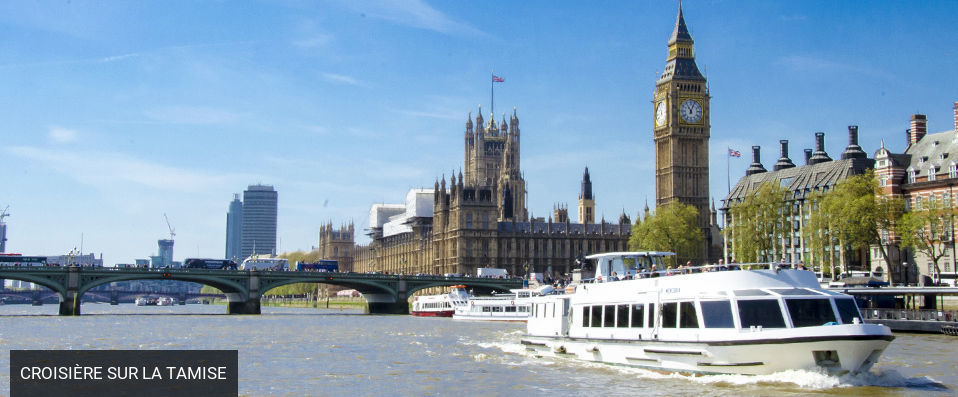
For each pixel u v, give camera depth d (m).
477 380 69.88
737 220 198.88
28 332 133.88
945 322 108.19
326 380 71.94
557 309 82.81
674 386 62.50
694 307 64.62
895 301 130.25
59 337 122.75
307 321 177.75
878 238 150.38
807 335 58.78
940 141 166.50
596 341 74.25
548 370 73.62
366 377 73.44
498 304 182.25
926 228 147.12
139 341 115.75
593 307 75.56
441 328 148.88
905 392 58.94
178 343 112.25
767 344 60.09
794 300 62.03
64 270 198.62
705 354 63.31
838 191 156.62
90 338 121.19
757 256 183.38
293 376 74.75
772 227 181.88
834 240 170.62
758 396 58.03
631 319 70.56
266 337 123.88
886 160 169.25
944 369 72.62
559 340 80.69
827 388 59.69
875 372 63.59
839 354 59.41
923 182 162.25
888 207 151.00
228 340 117.69
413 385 68.25
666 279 67.44
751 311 62.00
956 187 155.88
